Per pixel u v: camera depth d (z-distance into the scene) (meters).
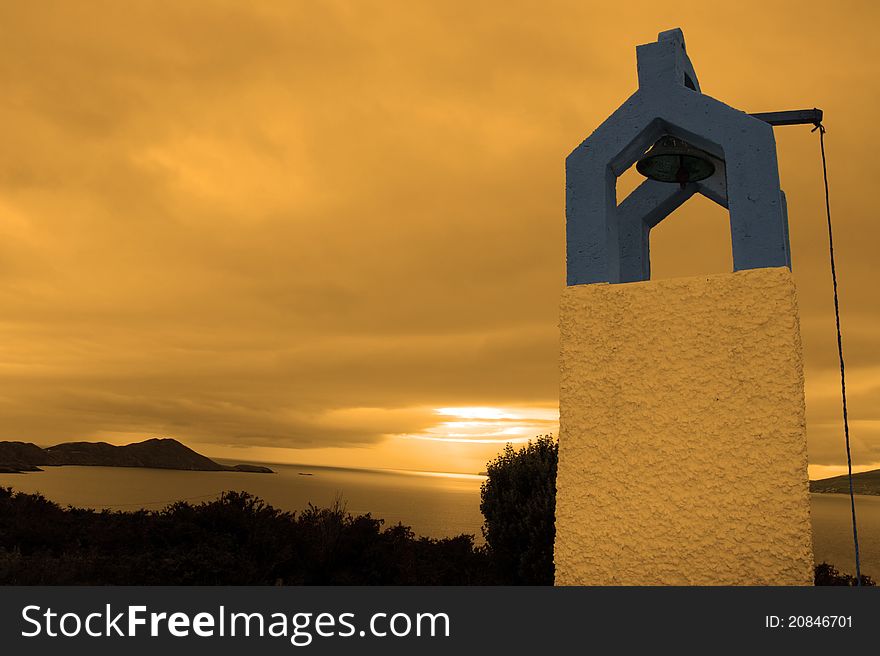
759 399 3.14
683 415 3.27
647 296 3.49
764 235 3.35
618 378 3.45
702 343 3.31
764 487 3.05
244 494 10.04
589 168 3.88
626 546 3.24
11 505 11.62
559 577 3.34
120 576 7.65
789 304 3.17
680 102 3.72
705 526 3.12
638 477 3.29
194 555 8.13
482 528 9.66
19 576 7.66
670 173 4.64
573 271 3.77
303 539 9.19
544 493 8.84
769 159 3.43
